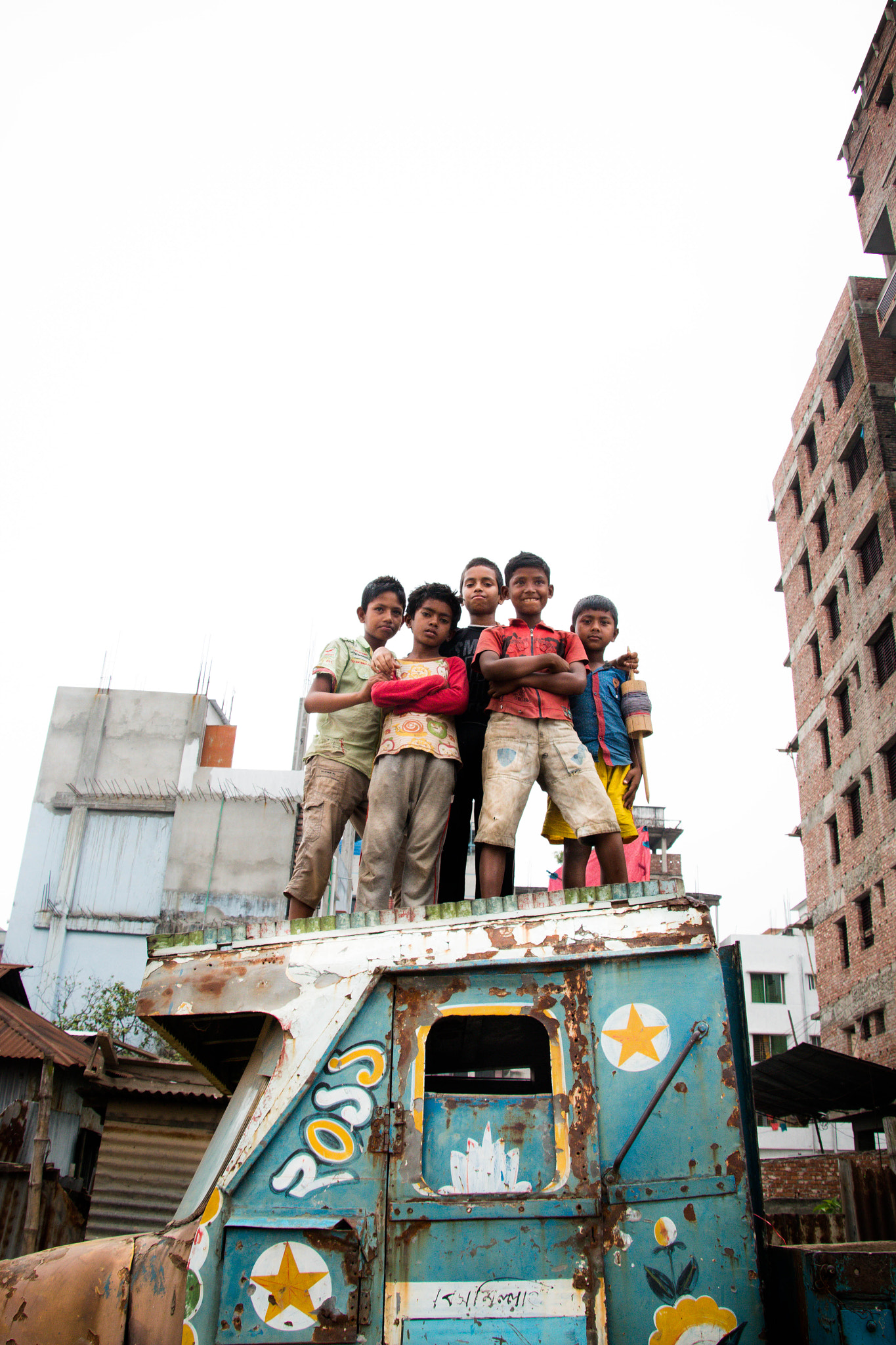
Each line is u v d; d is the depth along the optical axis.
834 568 26.45
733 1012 3.55
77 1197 13.18
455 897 5.30
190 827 29.78
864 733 24.08
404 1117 3.13
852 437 25.09
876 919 22.91
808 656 28.58
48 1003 27.56
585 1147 3.06
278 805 30.02
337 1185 3.06
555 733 4.76
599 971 3.27
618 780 5.33
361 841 4.97
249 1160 3.11
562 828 5.06
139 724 31.52
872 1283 2.77
